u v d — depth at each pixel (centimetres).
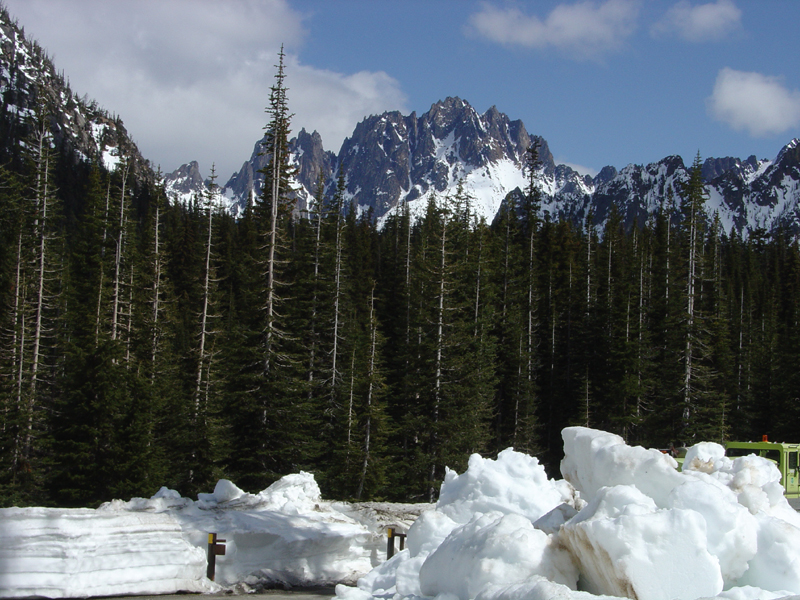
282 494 1614
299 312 3997
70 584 1020
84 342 3284
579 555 633
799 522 791
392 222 9100
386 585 856
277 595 1177
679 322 4628
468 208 5619
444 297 4128
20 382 3167
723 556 632
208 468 3012
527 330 5425
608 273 6525
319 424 3650
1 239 3719
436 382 3919
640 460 782
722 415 4488
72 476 2680
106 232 3950
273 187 3397
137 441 2777
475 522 722
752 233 11562
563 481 1131
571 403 5256
